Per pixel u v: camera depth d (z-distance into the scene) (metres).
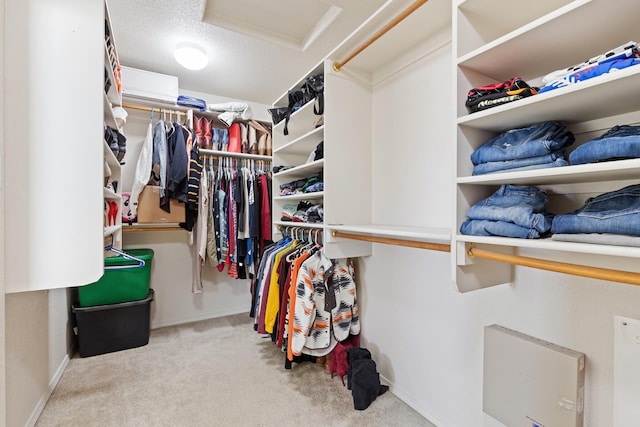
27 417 1.52
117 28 2.04
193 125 2.80
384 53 1.78
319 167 2.17
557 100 0.84
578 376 1.04
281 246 2.35
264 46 2.25
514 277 1.26
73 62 1.12
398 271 1.82
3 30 1.02
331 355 2.05
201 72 2.69
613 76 0.70
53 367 1.93
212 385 1.94
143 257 2.57
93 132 1.15
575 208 1.05
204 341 2.63
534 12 1.06
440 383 1.57
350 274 2.05
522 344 1.19
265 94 3.18
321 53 2.34
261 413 1.66
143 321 2.53
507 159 0.97
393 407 1.72
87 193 1.14
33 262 1.06
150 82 2.56
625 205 0.78
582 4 0.75
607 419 1.01
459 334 1.48
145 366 2.19
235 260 2.79
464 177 1.04
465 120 1.03
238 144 3.03
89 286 2.35
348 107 1.93
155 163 2.52
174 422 1.59
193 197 2.64
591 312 1.05
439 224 1.59
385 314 1.92
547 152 0.89
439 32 1.56
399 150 1.83
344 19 1.92
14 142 1.04
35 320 1.66
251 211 2.84
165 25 2.00
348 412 1.67
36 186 1.07
